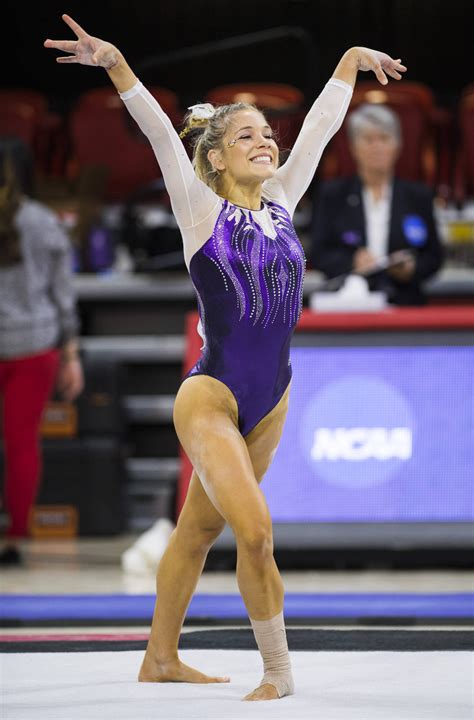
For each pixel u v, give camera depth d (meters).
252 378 6.24
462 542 10.97
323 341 11.24
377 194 13.30
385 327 11.23
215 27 21.52
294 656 7.13
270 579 5.76
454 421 11.12
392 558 11.03
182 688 6.16
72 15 21.58
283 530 11.06
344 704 5.61
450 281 15.55
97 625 9.09
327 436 11.16
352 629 8.51
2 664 6.98
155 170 17.72
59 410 14.41
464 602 9.27
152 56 21.64
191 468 11.24
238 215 6.33
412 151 16.64
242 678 6.50
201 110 6.70
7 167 12.02
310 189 16.45
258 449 6.45
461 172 17.80
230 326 6.21
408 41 21.12
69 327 12.51
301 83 21.38
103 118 17.78
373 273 12.88
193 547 6.33
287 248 6.41
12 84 21.69
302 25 18.06
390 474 11.11
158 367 15.60
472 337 11.19
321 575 11.38
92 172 16.62
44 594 10.19
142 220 16.36
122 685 6.26
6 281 12.02
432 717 5.27
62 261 12.34
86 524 14.35
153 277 15.90
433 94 21.11
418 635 8.11
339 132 16.55
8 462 12.24
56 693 6.03
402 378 11.16
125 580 11.16
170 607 6.38
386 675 6.46
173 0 21.56
